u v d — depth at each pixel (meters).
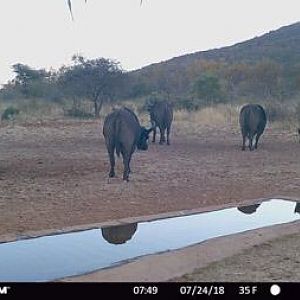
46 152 19.41
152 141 23.41
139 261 7.20
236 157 18.48
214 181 13.72
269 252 7.68
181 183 13.35
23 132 26.73
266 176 14.58
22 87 55.03
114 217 9.77
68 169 15.31
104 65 41.53
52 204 10.69
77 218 9.61
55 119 35.06
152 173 14.76
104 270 6.84
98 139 24.48
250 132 20.50
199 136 25.98
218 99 46.84
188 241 8.39
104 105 43.44
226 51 97.38
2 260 7.29
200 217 10.05
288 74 62.59
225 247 7.90
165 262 7.18
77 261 7.30
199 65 75.00
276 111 32.41
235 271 6.85
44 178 13.71
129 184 13.01
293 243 8.14
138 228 9.16
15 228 8.86
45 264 7.17
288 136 25.56
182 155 18.84
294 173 15.09
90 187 12.52
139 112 37.50
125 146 13.32
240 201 11.38
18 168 15.44
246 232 8.71
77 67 42.22
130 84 48.41
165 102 22.66
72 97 43.50
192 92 49.62
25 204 10.66
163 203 11.04
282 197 11.80
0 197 11.27
